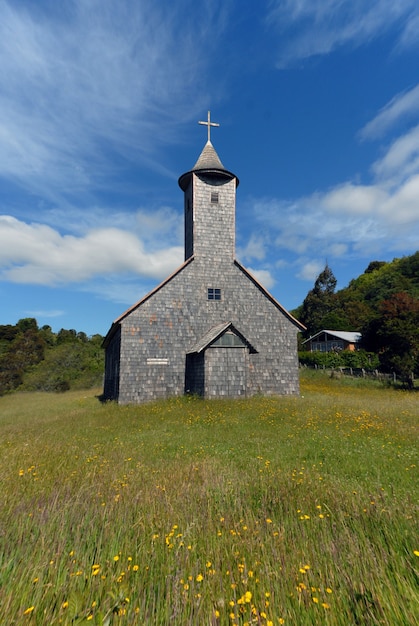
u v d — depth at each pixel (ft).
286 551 10.79
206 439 30.63
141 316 61.62
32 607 7.50
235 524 12.34
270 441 29.35
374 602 7.95
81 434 34.37
